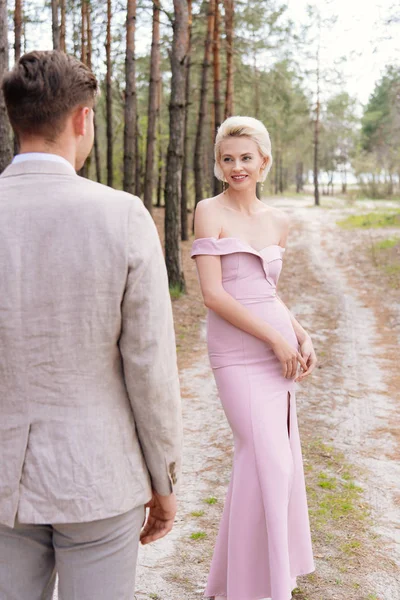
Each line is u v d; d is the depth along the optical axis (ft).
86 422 4.85
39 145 5.09
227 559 8.79
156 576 10.19
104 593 5.08
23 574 5.18
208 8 59.16
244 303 8.64
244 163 8.66
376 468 15.33
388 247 63.10
